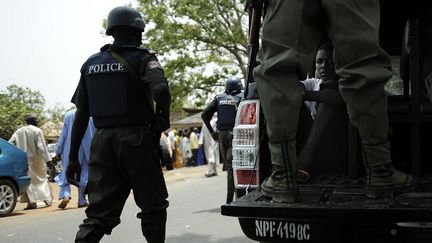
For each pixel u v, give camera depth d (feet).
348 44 10.21
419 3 15.11
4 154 32.40
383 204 9.84
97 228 13.66
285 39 10.62
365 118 10.28
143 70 13.89
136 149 13.75
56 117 152.35
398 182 10.53
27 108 100.68
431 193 10.77
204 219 27.02
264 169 12.70
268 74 10.66
